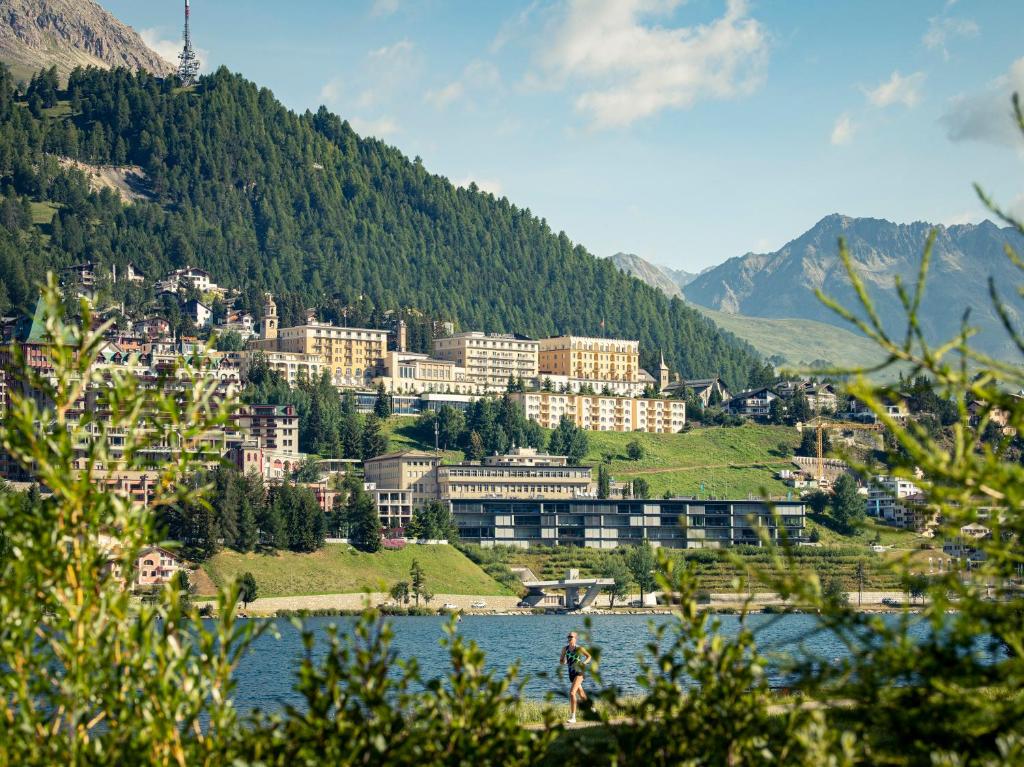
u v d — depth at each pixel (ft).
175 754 79.46
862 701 69.15
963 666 66.95
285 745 81.00
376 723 81.15
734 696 81.05
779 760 78.18
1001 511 68.54
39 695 81.46
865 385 67.10
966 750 67.72
